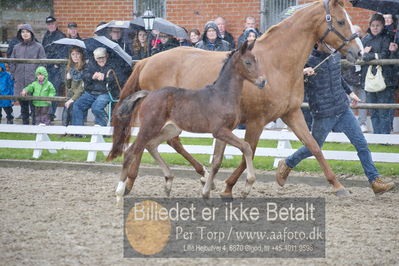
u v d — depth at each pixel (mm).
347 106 10930
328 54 10766
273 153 13273
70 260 7270
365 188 11773
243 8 19969
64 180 12250
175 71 10977
